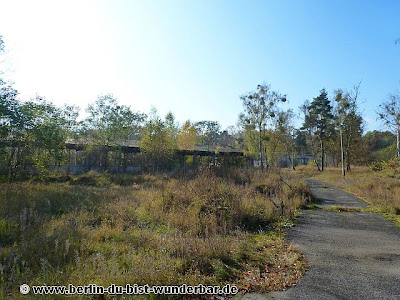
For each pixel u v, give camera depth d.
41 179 19.78
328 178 32.31
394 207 13.09
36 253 5.60
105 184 22.02
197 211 9.69
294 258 6.50
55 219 8.61
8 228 7.31
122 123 34.59
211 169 21.08
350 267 6.13
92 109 33.66
